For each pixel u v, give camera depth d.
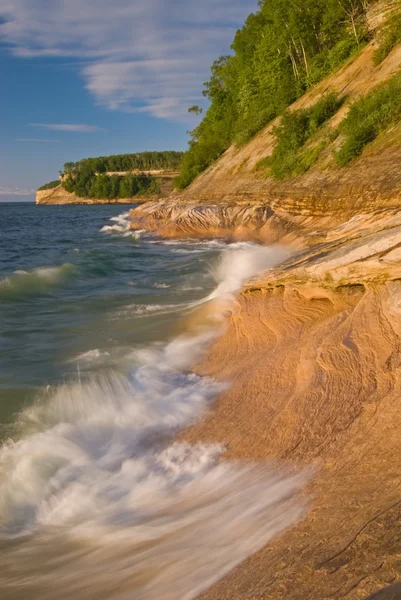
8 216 70.69
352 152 19.78
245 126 41.28
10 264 19.52
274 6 41.09
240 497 3.76
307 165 23.42
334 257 7.03
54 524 3.97
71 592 3.05
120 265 17.98
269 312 7.57
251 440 4.69
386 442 3.80
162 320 9.40
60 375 7.07
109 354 7.82
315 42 39.03
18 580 3.30
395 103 19.69
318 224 19.41
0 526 4.01
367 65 28.50
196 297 11.41
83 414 5.84
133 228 31.95
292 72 41.19
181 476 4.41
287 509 3.33
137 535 3.58
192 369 6.95
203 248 21.31
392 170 16.48
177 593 2.73
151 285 13.66
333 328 6.05
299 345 6.13
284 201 22.75
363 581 2.27
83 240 28.98
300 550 2.73
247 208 24.48
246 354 6.86
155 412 5.70
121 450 5.04
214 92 56.09
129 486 4.39
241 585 2.57
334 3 35.22
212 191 35.88
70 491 4.38
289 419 4.76
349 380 4.96
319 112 26.75
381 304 5.89
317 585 2.36
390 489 3.12
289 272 7.69
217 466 4.44
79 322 9.88
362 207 16.88
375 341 5.34
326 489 3.45
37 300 12.16
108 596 2.93
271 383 5.65
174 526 3.57
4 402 6.26
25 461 4.85
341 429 4.30
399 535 2.55
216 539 3.21
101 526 3.82
